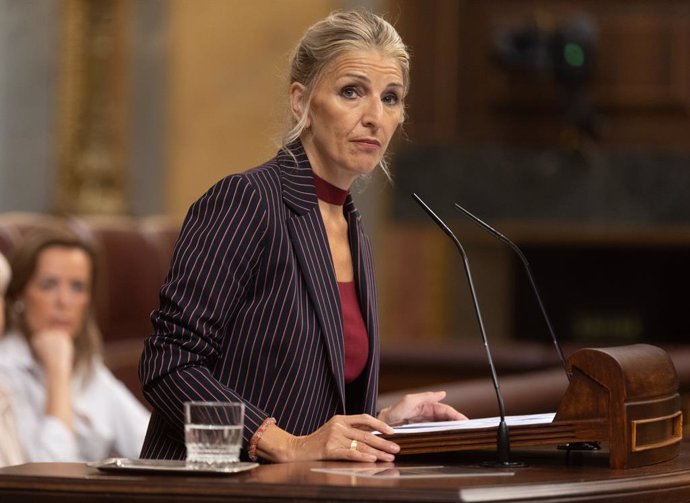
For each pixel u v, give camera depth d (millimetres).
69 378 9656
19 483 4691
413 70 21000
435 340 20875
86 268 9867
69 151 19625
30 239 9766
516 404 8359
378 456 5254
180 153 19828
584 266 22000
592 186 20734
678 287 22156
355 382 5969
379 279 20828
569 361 5312
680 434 5695
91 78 19703
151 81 19812
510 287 21516
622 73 20812
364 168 5805
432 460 5473
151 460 4980
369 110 5773
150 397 5387
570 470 5105
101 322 12094
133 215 19719
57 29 19594
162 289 5465
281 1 19781
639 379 5285
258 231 5527
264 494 4465
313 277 5656
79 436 9781
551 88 20797
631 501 4832
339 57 5777
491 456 5621
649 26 20719
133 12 19750
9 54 19609
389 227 20859
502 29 20641
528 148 20828
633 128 20797
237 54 19812
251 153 19797
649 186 20672
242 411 4875
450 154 20797
